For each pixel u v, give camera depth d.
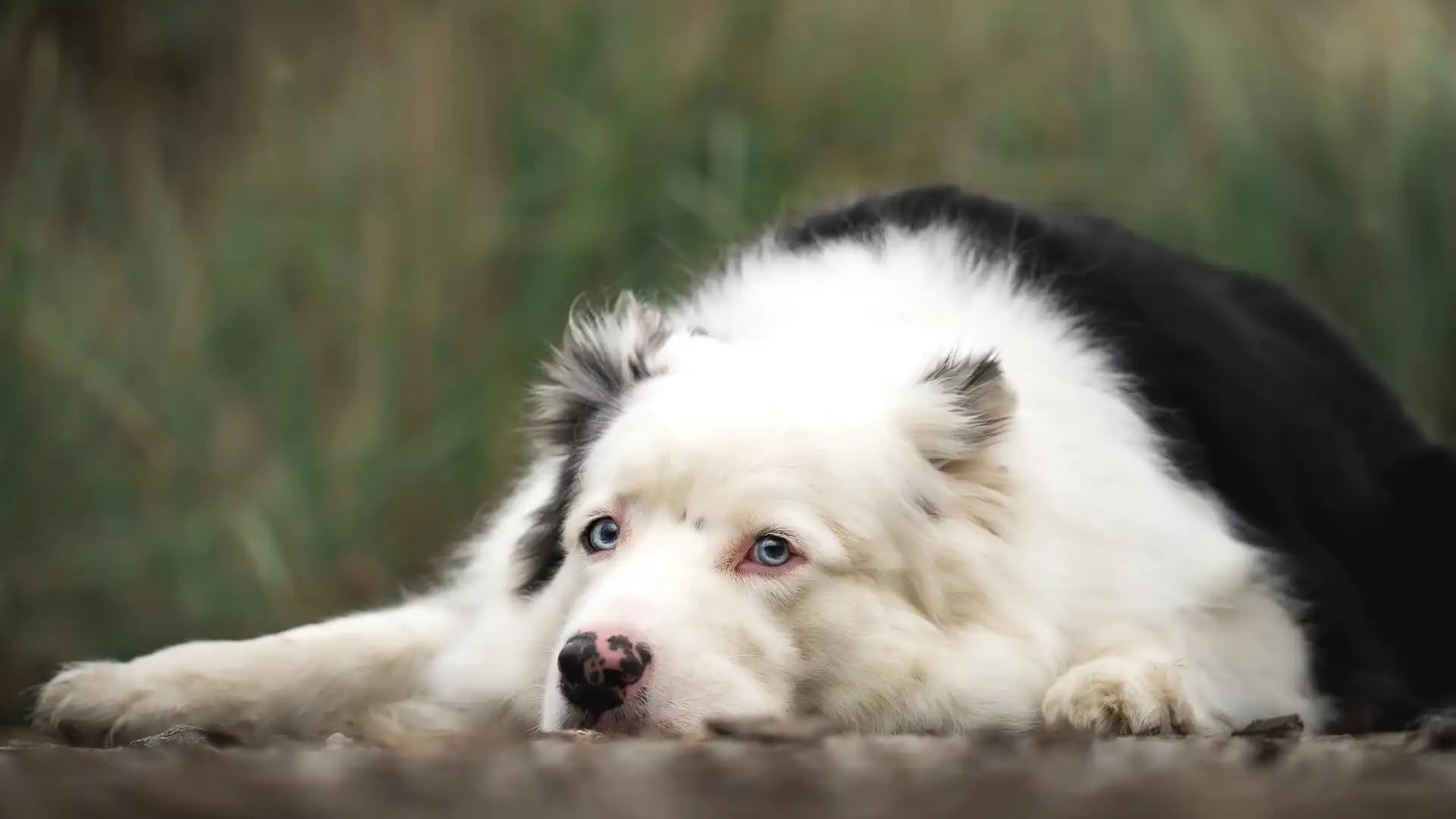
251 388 16.33
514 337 16.19
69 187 17.77
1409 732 8.27
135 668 9.64
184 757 6.00
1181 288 9.95
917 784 5.45
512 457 15.73
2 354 16.16
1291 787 5.55
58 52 19.34
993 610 8.09
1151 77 17.94
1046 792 5.38
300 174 17.03
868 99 17.72
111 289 16.91
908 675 7.84
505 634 8.73
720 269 10.51
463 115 17.09
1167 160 17.67
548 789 5.34
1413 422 10.84
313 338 16.36
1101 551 8.41
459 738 6.66
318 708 9.69
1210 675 8.55
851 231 10.12
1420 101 17.66
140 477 16.08
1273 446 9.67
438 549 15.74
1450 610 10.10
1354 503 9.97
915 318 9.16
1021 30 18.41
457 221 16.59
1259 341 10.20
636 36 17.41
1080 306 9.55
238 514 15.70
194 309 16.56
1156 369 9.51
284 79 17.67
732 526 7.73
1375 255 17.27
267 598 15.45
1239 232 17.30
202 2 20.36
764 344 8.81
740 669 7.47
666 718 7.20
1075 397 8.90
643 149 16.91
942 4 18.39
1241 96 17.72
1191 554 8.65
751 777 5.52
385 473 15.80
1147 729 7.66
